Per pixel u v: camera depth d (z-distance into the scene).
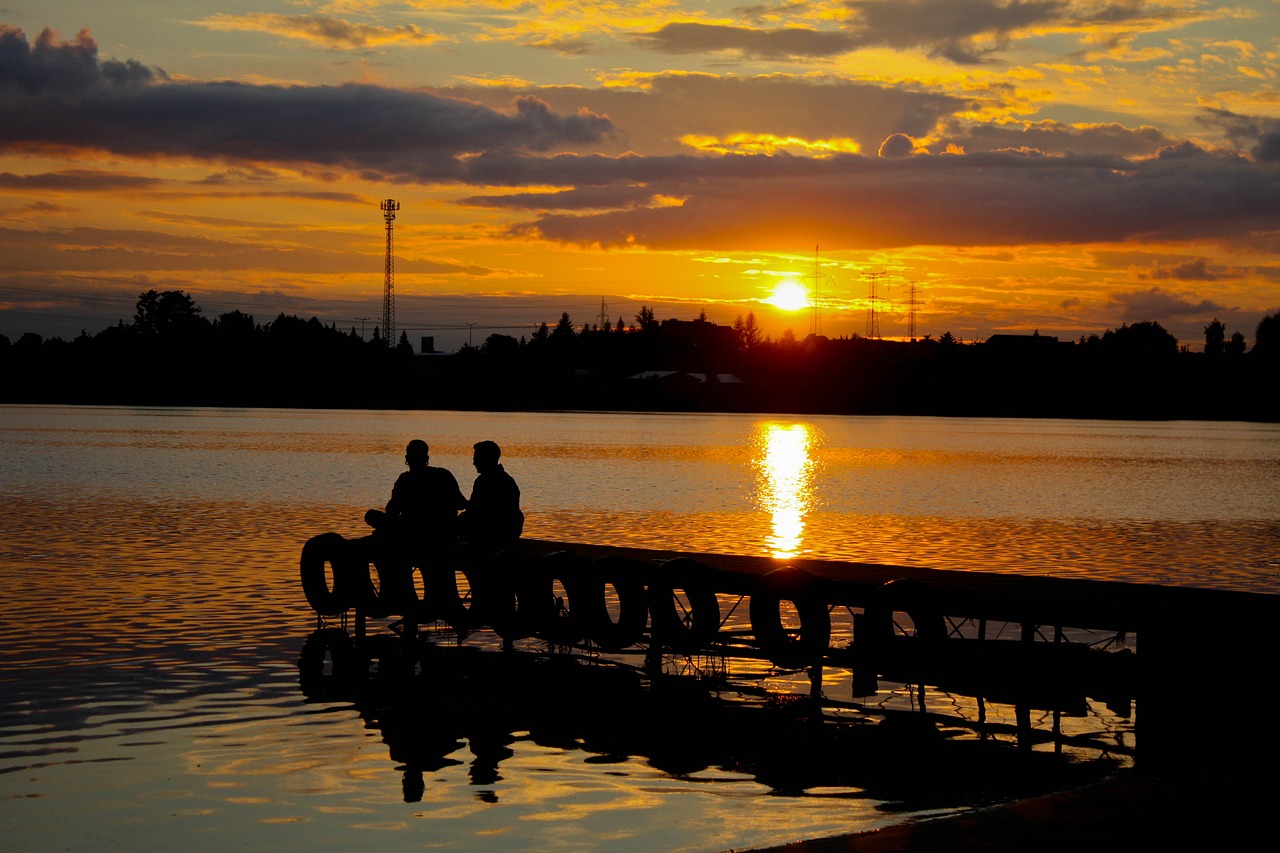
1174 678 11.40
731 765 11.10
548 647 16.67
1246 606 11.90
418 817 9.36
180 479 42.84
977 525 30.55
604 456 60.16
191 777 10.20
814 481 45.44
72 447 63.12
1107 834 7.76
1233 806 8.45
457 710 12.88
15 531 27.00
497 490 17.36
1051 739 12.60
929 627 14.24
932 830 7.78
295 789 9.97
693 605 15.41
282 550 23.84
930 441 84.81
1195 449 80.00
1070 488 44.34
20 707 12.18
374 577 22.23
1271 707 10.93
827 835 9.15
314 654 15.02
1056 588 14.48
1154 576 22.05
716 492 39.75
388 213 175.38
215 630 16.12
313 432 83.94
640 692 14.40
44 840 8.78
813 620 14.64
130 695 12.75
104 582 19.73
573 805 9.75
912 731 12.74
